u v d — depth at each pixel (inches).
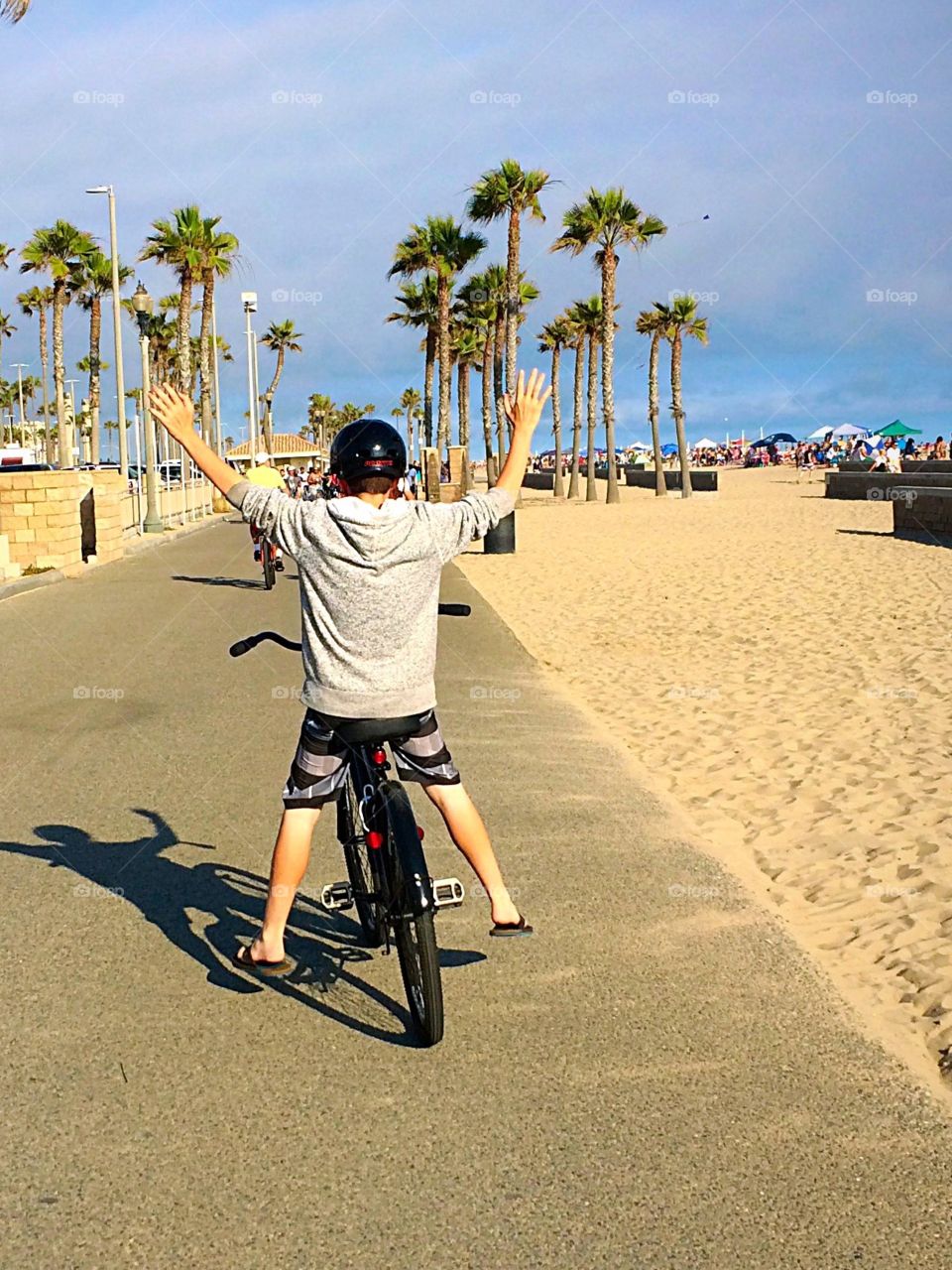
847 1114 139.7
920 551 868.6
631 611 621.3
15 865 233.9
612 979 178.9
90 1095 145.9
